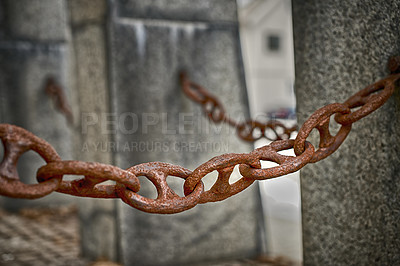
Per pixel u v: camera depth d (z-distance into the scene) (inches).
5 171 58.4
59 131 302.8
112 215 179.5
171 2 183.2
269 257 194.2
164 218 182.9
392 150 90.9
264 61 991.6
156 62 180.7
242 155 70.5
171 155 184.1
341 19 92.2
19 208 294.5
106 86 174.6
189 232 187.6
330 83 94.3
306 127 75.6
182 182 185.6
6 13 288.8
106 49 173.6
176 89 184.7
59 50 300.2
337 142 80.7
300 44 98.5
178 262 185.6
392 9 89.9
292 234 230.5
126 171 61.6
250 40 978.1
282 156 72.7
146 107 178.7
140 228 178.7
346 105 79.4
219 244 193.8
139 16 176.9
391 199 91.6
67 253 201.8
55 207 300.4
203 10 190.4
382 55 90.3
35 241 223.8
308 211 99.6
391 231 92.3
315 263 99.2
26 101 295.3
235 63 198.1
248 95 202.1
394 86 87.9
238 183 72.0
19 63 292.7
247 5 982.4
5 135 59.2
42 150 60.1
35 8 294.5
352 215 93.6
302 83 98.8
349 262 94.7
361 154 92.0
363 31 91.0
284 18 993.5
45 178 59.9
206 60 191.6
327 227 96.6
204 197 70.3
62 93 282.2
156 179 67.0
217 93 194.5
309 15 96.2
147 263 180.1
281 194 323.6
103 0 171.9
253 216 200.5
